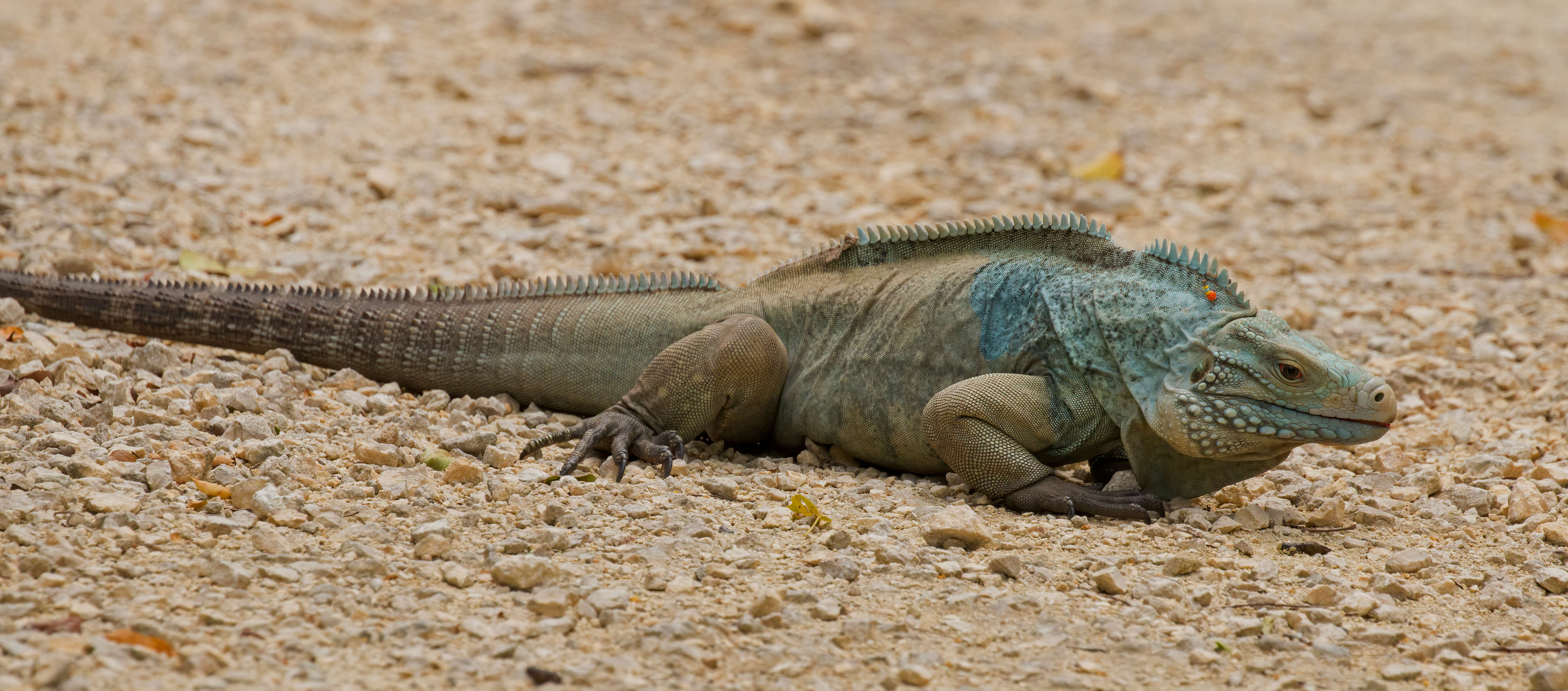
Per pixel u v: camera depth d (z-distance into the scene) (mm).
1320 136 34469
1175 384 14242
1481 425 18734
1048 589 12773
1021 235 16062
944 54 38312
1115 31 41500
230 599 11398
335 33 36156
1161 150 32875
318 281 22109
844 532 13516
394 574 12102
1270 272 25641
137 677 10000
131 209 23625
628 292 17594
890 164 30781
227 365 17484
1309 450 17484
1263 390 13805
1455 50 42531
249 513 13117
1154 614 12328
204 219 23734
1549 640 12250
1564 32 45469
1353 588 13125
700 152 30469
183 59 32844
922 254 16609
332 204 25641
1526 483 15898
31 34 33594
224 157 27422
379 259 23328
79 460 13516
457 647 10977
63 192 23922
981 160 31203
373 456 14719
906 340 16047
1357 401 13562
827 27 38812
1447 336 21984
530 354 17453
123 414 15258
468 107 32281
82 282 18391
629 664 10789
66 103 29141
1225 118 34875
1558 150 33875
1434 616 12758
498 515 13602
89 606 10898
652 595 12109
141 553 12086
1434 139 34562
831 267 17000
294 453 14523
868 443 16266
